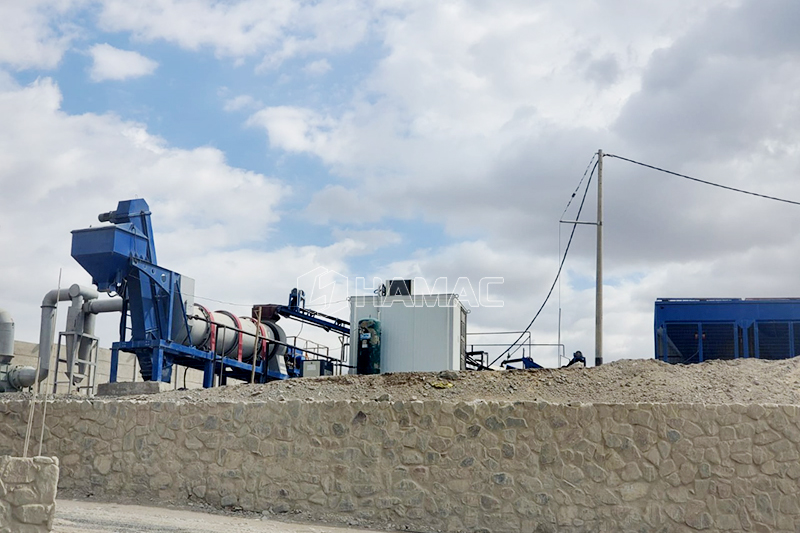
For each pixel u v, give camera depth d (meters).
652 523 13.27
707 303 25.94
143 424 15.75
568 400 17.45
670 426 13.55
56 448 16.06
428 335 28.42
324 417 14.93
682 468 13.36
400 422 14.58
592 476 13.63
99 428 15.95
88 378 24.94
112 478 15.65
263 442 15.09
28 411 16.34
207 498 15.12
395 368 28.50
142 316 25.83
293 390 19.20
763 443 13.17
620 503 13.45
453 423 14.35
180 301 26.64
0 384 24.42
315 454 14.80
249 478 15.01
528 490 13.82
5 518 9.55
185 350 26.50
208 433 15.40
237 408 15.36
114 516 13.59
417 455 14.38
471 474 14.09
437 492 14.16
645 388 17.64
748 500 13.05
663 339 25.94
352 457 14.63
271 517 14.59
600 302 24.28
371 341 28.50
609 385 18.14
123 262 25.48
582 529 13.49
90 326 25.69
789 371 18.23
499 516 13.82
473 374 19.59
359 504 14.41
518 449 14.00
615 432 13.70
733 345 25.41
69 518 13.11
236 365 29.23
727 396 16.70
